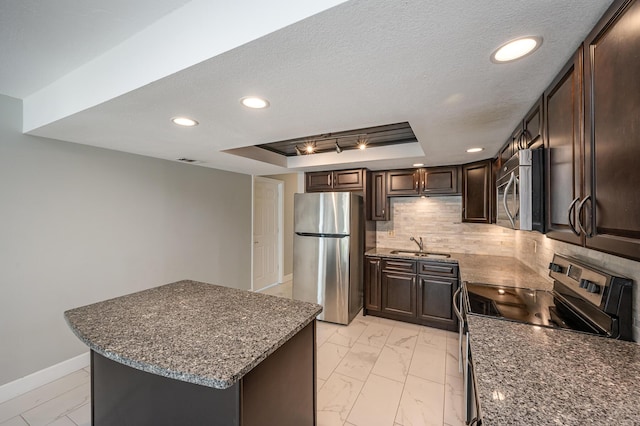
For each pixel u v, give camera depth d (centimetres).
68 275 240
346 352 277
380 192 386
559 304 168
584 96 96
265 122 186
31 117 204
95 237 258
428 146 246
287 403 139
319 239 359
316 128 199
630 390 87
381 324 345
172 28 120
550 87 127
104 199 264
